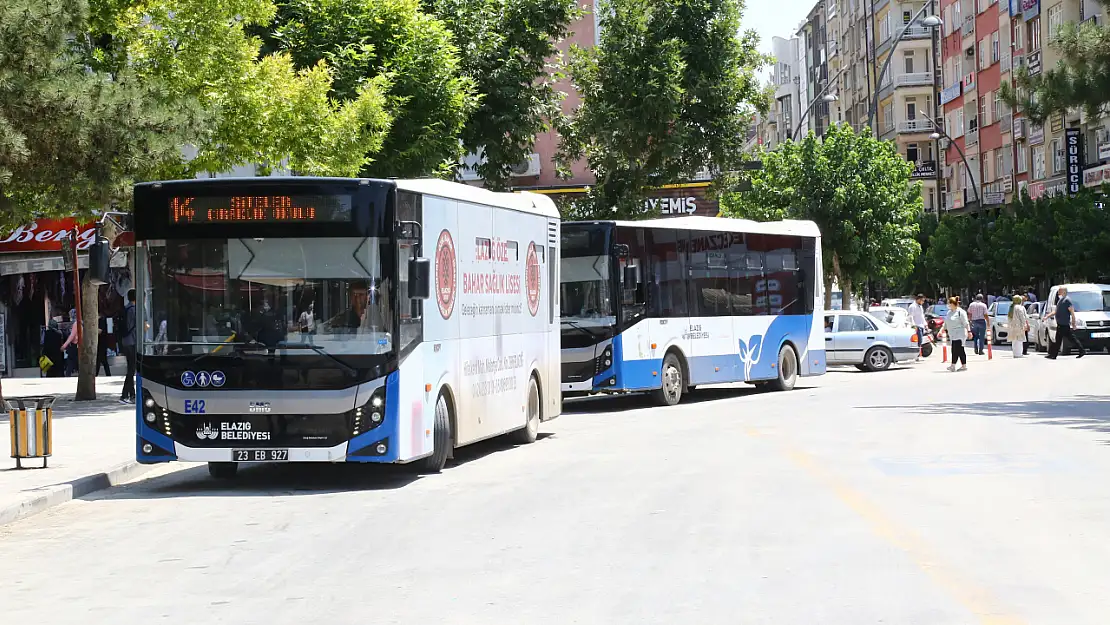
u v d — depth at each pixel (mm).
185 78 27453
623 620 7645
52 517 13109
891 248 59094
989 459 15555
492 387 17812
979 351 50844
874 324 40969
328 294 14648
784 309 31406
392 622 7801
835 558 9422
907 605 7836
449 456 16297
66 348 39031
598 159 39594
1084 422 20500
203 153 27844
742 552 9781
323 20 31266
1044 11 72062
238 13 28031
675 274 27594
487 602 8289
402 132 31594
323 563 9977
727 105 39438
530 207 19672
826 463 15469
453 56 33250
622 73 38344
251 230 14711
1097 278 57312
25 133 20375
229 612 8266
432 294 15688
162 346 14773
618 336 25859
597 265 25953
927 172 100188
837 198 57562
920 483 13477
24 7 19734
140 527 12281
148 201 14859
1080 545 9773
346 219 14633
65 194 22078
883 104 105875
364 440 14547
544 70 38000
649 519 11570
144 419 14836
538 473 15562
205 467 17594
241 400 14617
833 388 31609
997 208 79500
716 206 54312
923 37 101688
